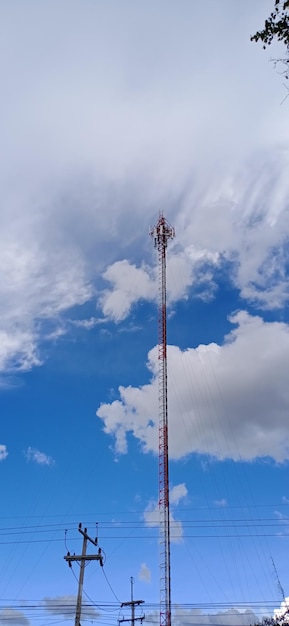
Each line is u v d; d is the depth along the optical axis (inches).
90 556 1744.6
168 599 2347.4
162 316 2965.1
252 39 695.7
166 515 2524.6
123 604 2711.6
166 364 2844.5
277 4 674.8
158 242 3174.2
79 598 1675.7
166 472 2583.7
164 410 2719.0
